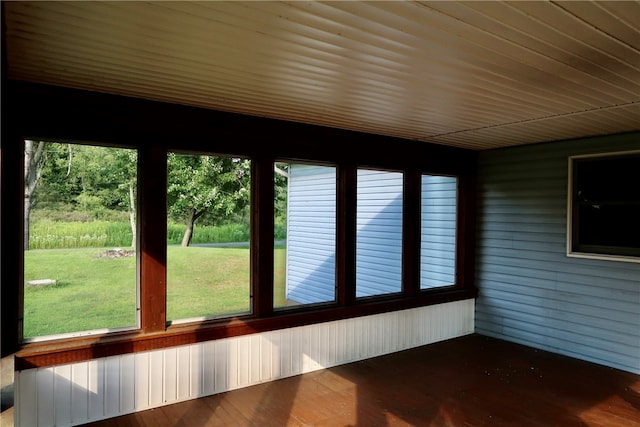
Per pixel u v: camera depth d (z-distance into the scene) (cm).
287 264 410
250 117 361
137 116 311
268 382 374
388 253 489
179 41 206
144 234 318
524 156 491
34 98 274
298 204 418
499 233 516
